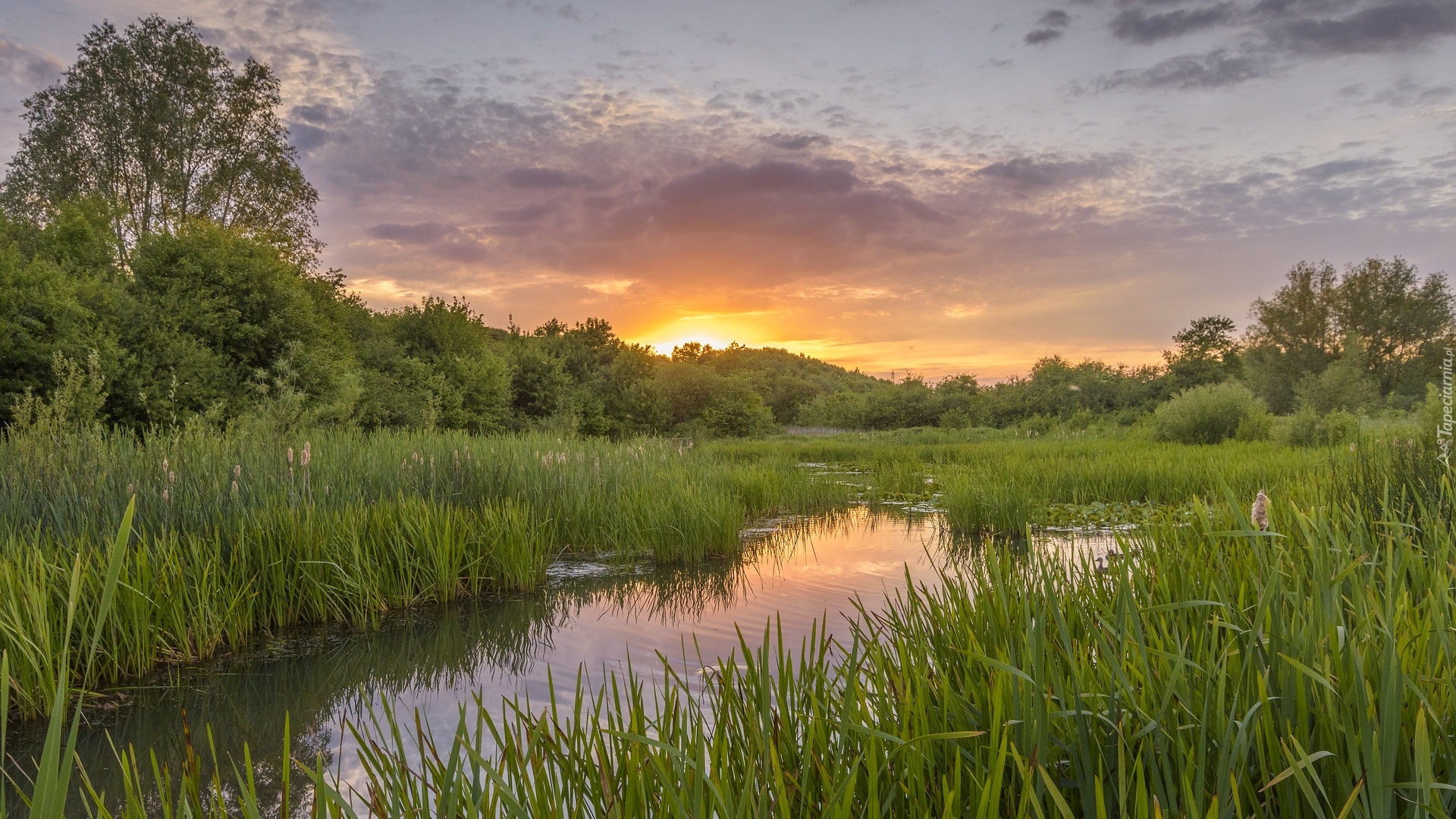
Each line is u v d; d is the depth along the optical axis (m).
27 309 13.58
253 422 14.45
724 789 1.86
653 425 40.03
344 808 1.76
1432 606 1.92
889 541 10.15
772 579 7.98
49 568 5.14
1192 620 2.67
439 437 14.22
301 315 19.08
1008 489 11.21
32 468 7.24
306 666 5.53
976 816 1.63
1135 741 1.92
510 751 2.11
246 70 30.20
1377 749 1.37
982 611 3.14
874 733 1.95
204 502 7.07
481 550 7.69
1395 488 4.76
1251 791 1.70
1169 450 20.50
